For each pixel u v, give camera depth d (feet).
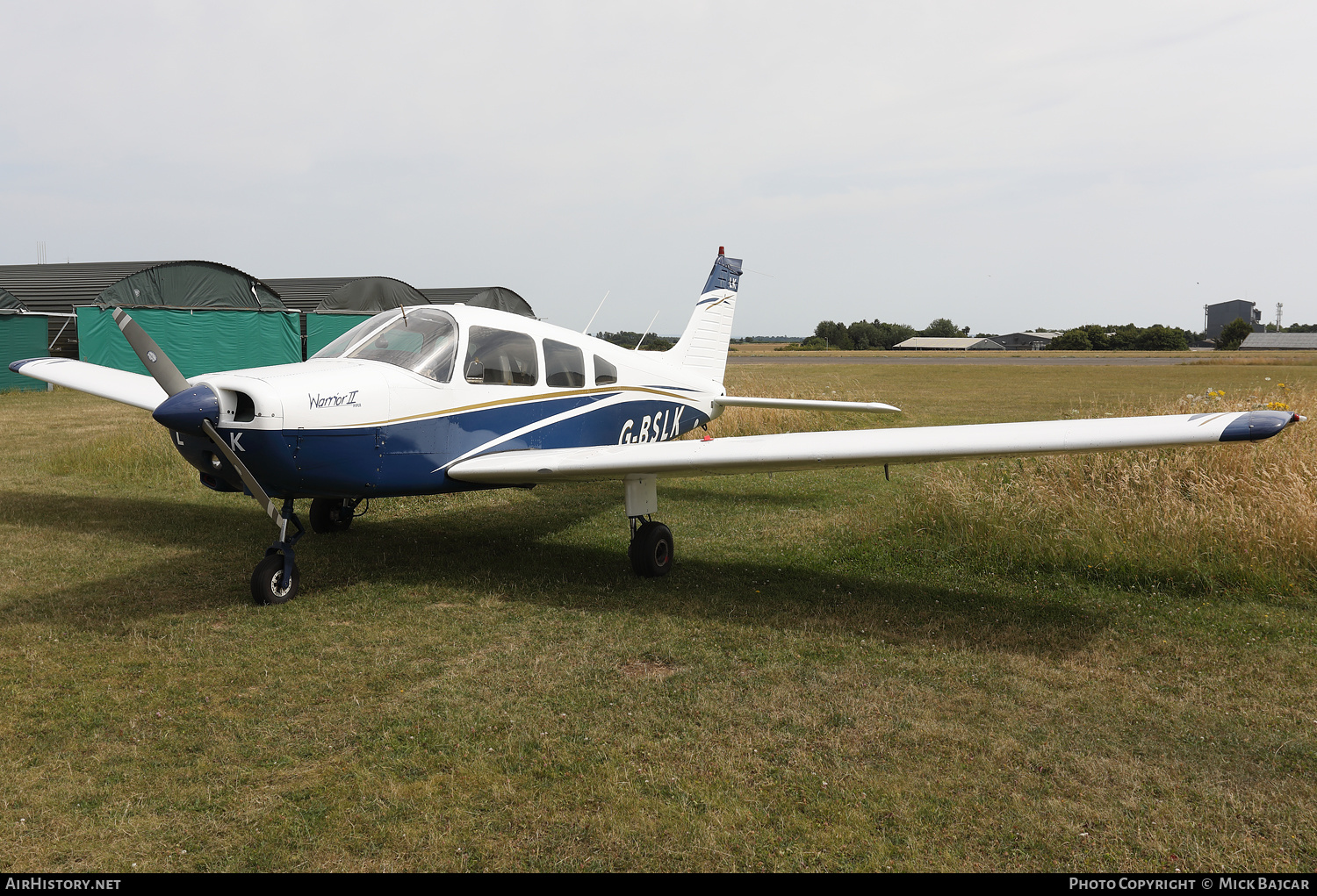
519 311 99.91
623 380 21.58
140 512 22.35
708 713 10.28
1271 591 14.85
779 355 209.15
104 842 7.55
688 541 19.99
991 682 11.27
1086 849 7.51
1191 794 8.39
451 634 13.20
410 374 15.75
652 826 7.88
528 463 15.85
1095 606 14.58
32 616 13.83
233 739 9.57
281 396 13.67
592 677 11.47
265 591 14.49
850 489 27.30
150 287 64.13
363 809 8.13
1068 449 12.42
